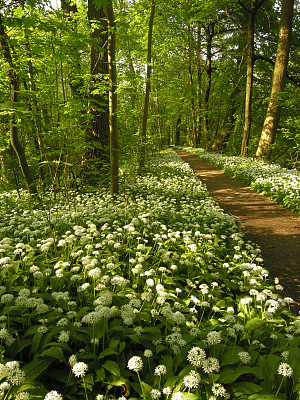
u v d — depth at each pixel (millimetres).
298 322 3250
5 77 7180
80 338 2773
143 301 3568
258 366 2682
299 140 15305
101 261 4258
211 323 3338
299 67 22047
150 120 20188
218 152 28422
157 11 19141
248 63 18625
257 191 12086
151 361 2723
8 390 2064
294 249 6652
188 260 4891
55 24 4629
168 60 27219
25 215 7391
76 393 2344
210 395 2283
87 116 5328
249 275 4602
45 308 2867
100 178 10953
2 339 2521
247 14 22000
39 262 4418
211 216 7828
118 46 13438
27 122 5816
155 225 6551
